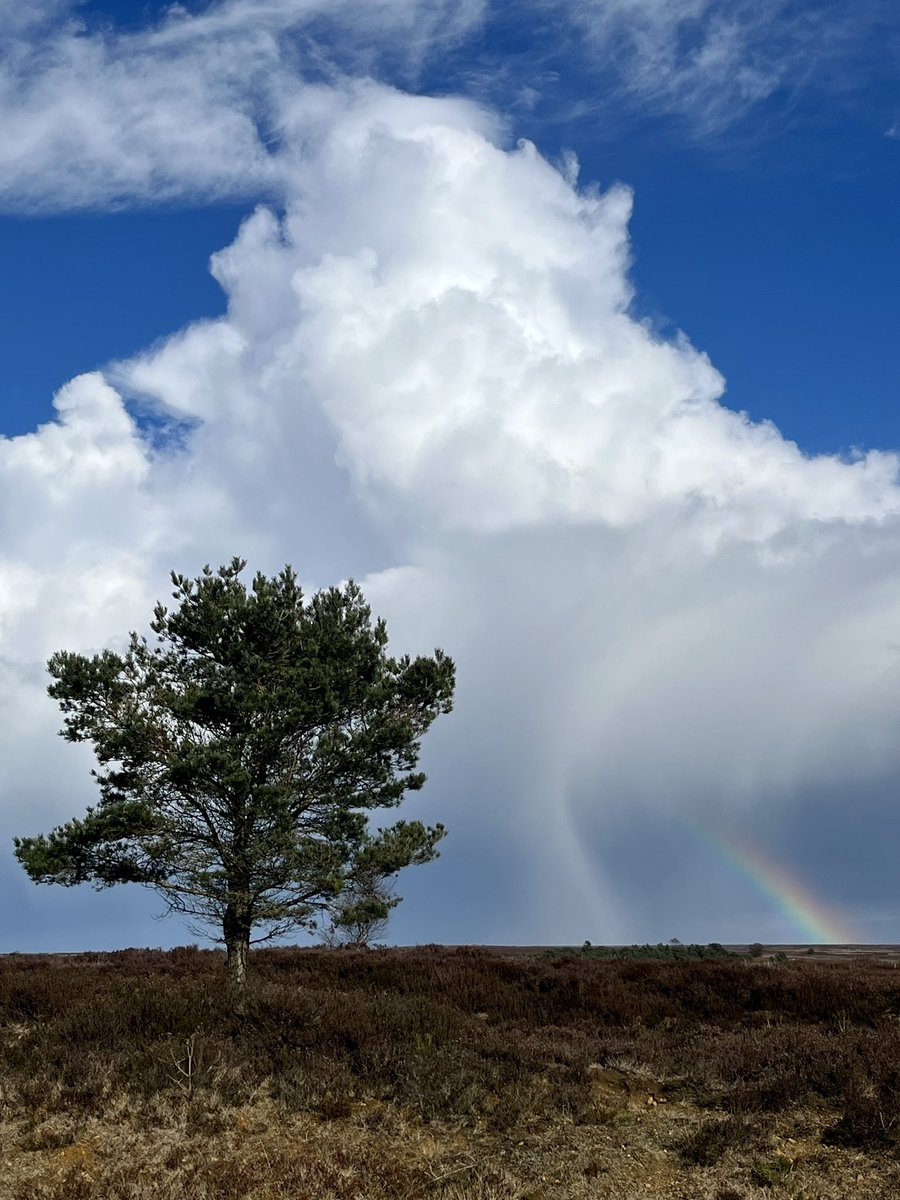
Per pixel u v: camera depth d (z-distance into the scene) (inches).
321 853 729.6
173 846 732.7
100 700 751.1
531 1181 350.0
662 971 845.2
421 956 1069.8
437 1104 417.1
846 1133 384.2
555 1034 594.2
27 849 716.0
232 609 767.7
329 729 780.0
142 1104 410.3
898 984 775.7
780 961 1418.6
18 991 615.5
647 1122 415.5
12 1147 373.7
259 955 1107.9
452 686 829.8
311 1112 414.3
